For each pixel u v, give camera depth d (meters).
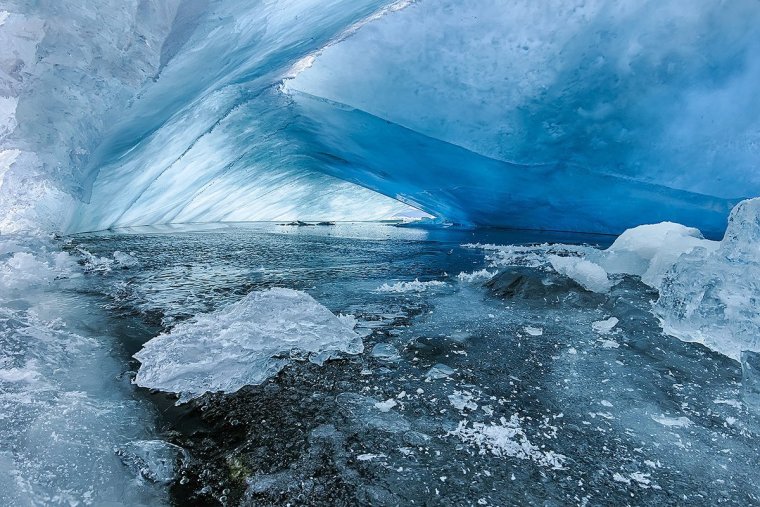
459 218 10.92
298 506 1.09
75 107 7.69
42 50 7.48
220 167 8.87
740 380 1.95
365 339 2.36
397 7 6.32
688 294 2.49
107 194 7.91
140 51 9.34
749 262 2.29
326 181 11.79
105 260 4.70
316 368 1.96
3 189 6.40
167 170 8.23
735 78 5.93
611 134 6.83
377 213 13.50
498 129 7.18
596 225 8.86
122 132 8.21
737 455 1.38
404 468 1.25
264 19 9.85
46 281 3.67
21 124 6.93
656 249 3.81
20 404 1.42
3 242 4.86
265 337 2.10
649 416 1.62
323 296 3.30
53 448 1.23
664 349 2.28
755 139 6.23
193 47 9.99
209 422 1.52
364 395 1.71
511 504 1.11
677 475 1.27
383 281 3.90
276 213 12.27
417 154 8.08
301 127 8.24
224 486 1.19
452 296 3.37
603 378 1.94
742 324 2.20
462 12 6.16
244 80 7.61
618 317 2.79
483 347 2.28
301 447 1.35
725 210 6.91
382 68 6.78
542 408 1.66
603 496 1.16
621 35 6.02
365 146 8.33
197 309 2.91
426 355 2.13
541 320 2.78
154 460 1.26
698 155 6.61
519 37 6.25
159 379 1.78
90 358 2.02
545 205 8.76
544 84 6.56
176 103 8.52
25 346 1.94
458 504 1.10
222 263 4.81
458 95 6.90
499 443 1.39
